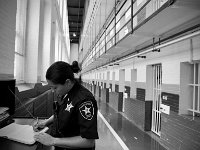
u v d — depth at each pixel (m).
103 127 4.81
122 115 6.40
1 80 1.54
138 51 4.75
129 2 5.52
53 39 6.86
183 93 3.04
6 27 1.76
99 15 8.22
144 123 4.49
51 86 1.12
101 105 8.62
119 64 6.97
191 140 2.61
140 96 4.82
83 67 20.67
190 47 2.75
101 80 11.01
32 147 1.21
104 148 3.35
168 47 3.40
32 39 4.18
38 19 4.22
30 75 4.13
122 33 6.16
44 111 2.22
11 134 1.38
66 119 1.11
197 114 2.86
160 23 2.59
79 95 1.12
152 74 4.47
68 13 17.38
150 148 3.38
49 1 5.97
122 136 4.07
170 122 3.26
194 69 2.94
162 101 3.62
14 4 1.98
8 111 1.73
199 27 2.41
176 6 1.86
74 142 1.06
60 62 1.12
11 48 1.94
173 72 3.23
